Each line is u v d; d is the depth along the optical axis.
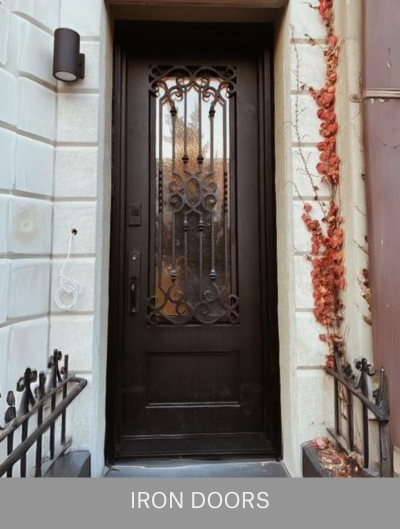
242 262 1.93
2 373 1.34
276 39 1.90
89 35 1.63
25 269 1.45
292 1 1.69
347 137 1.56
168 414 1.87
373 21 1.50
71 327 1.57
